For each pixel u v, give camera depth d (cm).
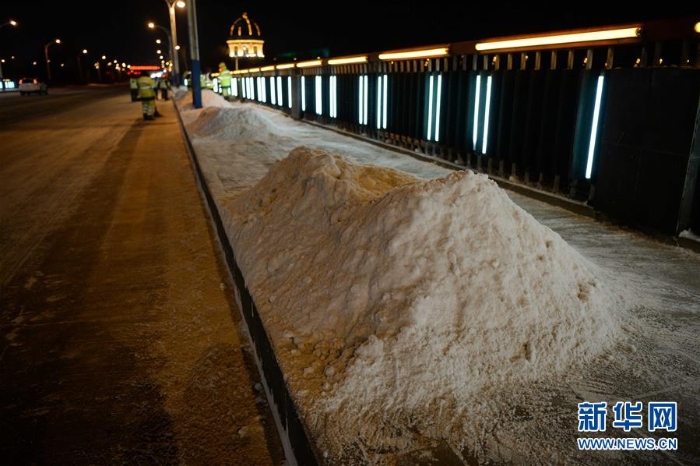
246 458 251
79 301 422
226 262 497
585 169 595
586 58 586
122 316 395
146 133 1658
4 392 301
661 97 463
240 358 335
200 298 425
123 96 4581
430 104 929
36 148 1331
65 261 514
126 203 745
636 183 500
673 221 466
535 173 682
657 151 472
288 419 243
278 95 2264
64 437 265
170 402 292
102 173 977
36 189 845
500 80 740
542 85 659
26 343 356
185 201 752
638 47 532
